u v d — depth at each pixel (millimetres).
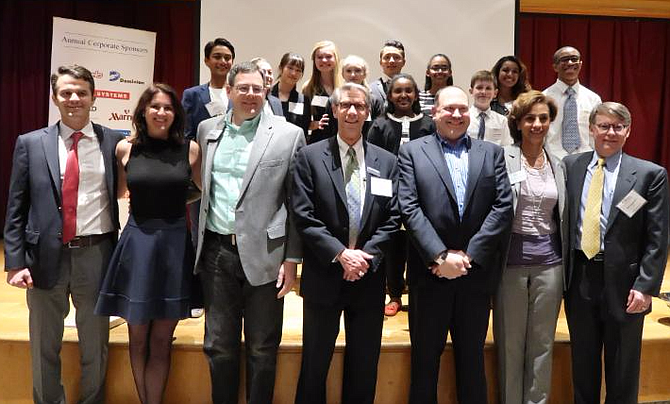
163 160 2361
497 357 2668
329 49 3674
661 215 2365
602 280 2422
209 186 2340
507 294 2555
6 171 5992
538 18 6109
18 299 3533
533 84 6152
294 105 3662
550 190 2529
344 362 2506
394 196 2408
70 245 2350
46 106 5980
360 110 2334
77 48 4148
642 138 6355
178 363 2713
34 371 2408
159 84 2371
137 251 2309
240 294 2381
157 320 2418
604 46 6207
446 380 2775
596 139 2469
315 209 2334
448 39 5207
